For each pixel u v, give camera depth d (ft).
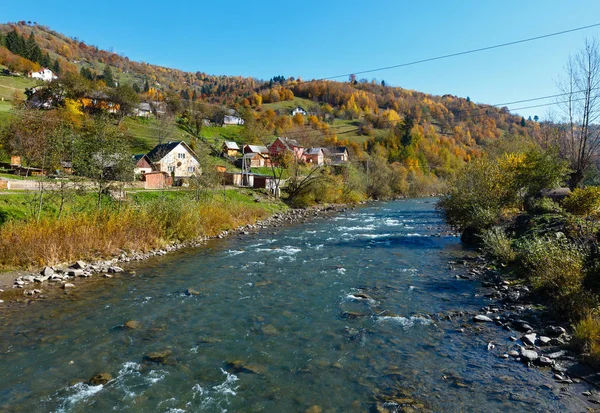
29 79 373.81
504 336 32.12
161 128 280.10
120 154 80.69
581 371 25.18
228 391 24.99
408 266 60.34
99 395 24.53
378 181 262.06
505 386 24.34
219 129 383.45
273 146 287.89
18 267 55.16
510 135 170.40
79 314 39.34
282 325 36.47
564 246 42.11
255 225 114.52
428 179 332.80
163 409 23.07
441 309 39.83
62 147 74.79
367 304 42.22
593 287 34.76
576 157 84.12
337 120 482.28
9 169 142.51
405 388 24.80
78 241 62.64
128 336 33.86
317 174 191.83
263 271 58.03
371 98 529.86
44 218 66.23
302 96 606.96
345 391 24.71
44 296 45.11
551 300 37.81
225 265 62.08
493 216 73.77
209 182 123.24
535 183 78.13
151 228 76.38
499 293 43.39
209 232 93.30
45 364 28.68
